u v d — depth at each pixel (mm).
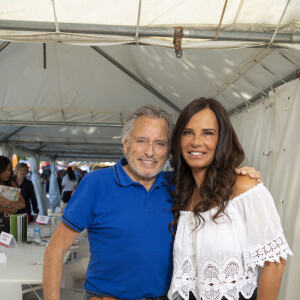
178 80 3973
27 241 3037
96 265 1396
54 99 5332
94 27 1914
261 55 2432
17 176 4535
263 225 1198
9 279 2008
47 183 16625
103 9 1907
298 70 2408
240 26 1955
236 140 1378
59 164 21766
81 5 1869
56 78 4910
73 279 2707
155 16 1947
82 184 1423
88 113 5598
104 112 5594
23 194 4559
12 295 2012
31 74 4797
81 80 4969
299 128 2318
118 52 4168
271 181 2588
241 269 1240
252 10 1856
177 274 1315
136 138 1370
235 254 1227
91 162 15508
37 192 10070
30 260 2443
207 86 3652
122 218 1354
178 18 1953
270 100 2783
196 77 3574
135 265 1339
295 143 2346
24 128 7160
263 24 1932
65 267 2836
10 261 2414
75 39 1995
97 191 1384
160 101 5426
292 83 2453
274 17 1886
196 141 1312
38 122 5586
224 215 1254
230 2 1828
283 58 2346
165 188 1475
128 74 4691
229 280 1215
